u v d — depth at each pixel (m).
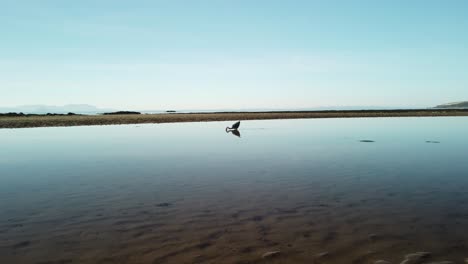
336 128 43.41
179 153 21.34
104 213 9.28
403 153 20.61
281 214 9.11
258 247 6.93
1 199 10.80
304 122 59.12
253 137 31.97
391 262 6.20
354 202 10.23
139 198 10.82
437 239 7.29
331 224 8.28
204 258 6.44
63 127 48.38
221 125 53.06
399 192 11.39
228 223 8.41
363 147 23.69
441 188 11.91
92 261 6.36
